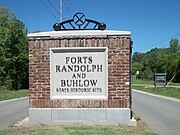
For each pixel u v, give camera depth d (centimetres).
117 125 1013
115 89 1027
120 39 1026
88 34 1031
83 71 1039
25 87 6169
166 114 1459
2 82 5441
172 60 7856
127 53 1025
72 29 1106
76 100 1034
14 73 5725
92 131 901
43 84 1046
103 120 1023
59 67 1045
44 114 1040
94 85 1036
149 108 1759
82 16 1125
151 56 10406
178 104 2038
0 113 1540
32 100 1048
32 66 1051
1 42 5431
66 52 1042
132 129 961
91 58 1036
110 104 1026
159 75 4478
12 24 5803
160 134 941
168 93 3359
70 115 1031
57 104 1040
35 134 876
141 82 8081
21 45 5884
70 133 875
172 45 12181
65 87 1044
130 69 1058
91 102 1030
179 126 1098
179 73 7194
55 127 976
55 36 1041
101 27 1070
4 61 5453
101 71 1034
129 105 1023
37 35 1045
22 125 1040
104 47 1026
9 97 2912
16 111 1638
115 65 1027
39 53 1047
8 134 891
